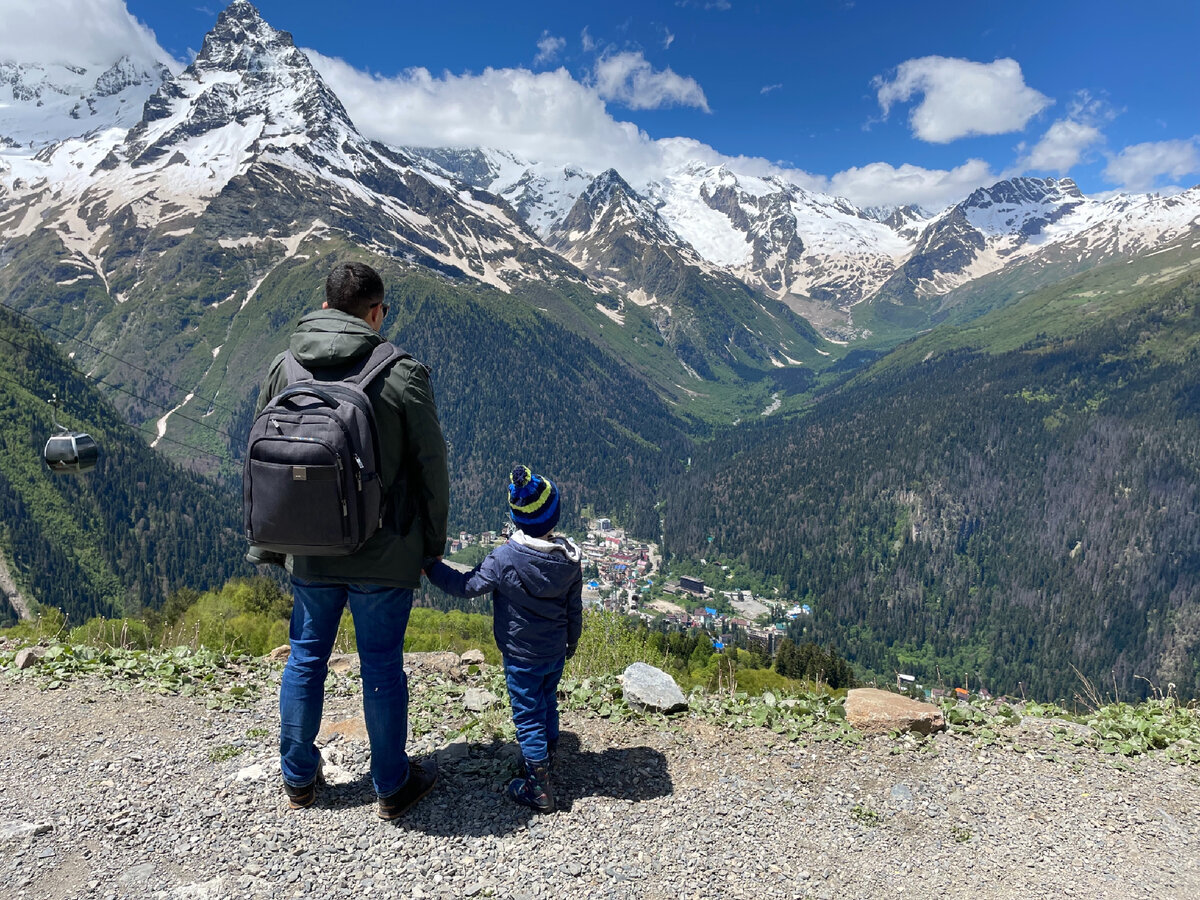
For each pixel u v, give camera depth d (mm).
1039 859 4703
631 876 4301
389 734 4672
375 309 4898
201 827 4602
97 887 3977
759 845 4711
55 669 7301
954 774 5805
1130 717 6863
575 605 5195
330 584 4598
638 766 5699
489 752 5852
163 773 5305
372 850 4438
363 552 4402
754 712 6660
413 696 7223
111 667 7414
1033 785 5676
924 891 4312
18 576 155875
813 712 6766
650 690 6883
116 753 5605
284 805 4906
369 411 4293
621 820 4918
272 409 4277
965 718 6820
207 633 14055
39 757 5469
